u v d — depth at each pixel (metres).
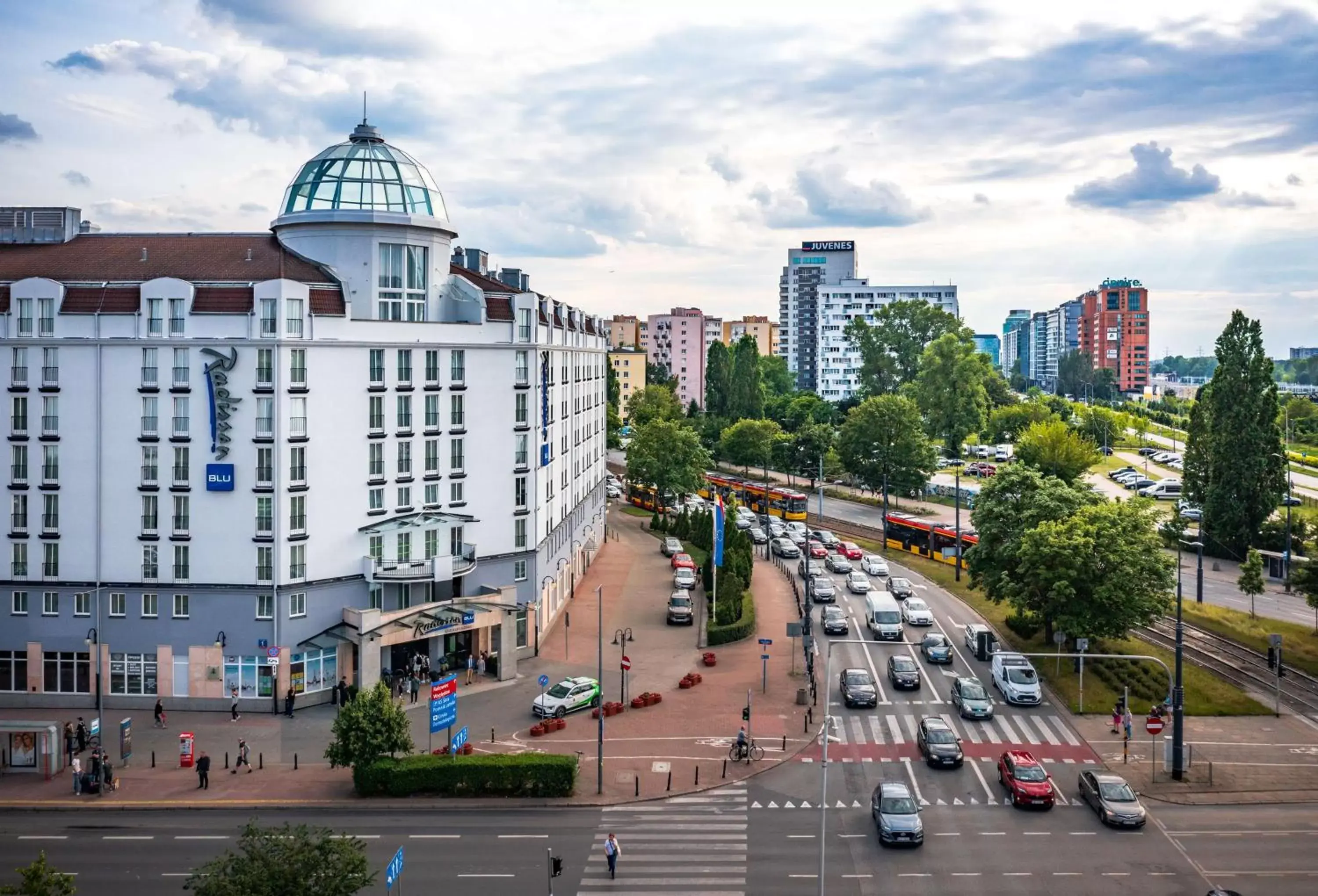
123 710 69.00
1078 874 44.91
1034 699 68.31
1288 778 56.34
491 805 52.88
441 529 75.62
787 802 53.19
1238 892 43.00
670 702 69.81
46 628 69.44
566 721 66.00
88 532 69.19
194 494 68.44
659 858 46.47
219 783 55.91
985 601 99.00
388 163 78.12
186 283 68.12
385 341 72.38
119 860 46.44
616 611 96.06
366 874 39.34
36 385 69.38
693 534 129.00
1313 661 78.31
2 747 57.41
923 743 59.62
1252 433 117.75
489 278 96.31
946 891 43.38
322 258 75.31
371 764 53.97
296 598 68.88
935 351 190.25
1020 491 85.88
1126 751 59.38
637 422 193.88
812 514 155.12
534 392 80.81
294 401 68.50
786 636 87.50
